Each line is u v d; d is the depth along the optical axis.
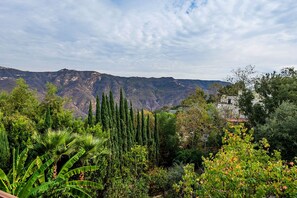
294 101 21.38
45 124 15.25
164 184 18.09
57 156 10.94
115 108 23.91
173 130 30.95
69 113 22.64
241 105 25.17
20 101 27.45
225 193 6.15
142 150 20.92
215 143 26.27
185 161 24.06
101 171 15.18
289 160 16.61
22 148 11.57
